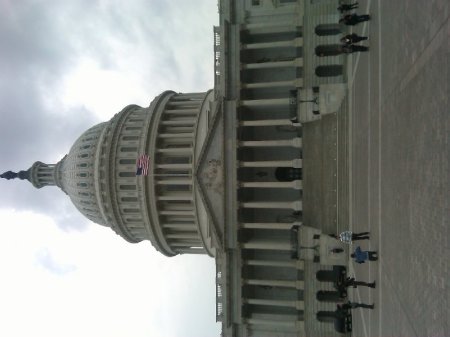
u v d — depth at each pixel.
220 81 60.25
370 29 38.66
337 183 54.19
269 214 63.16
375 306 35.00
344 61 56.72
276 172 62.66
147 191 67.25
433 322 20.47
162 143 68.00
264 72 62.06
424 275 21.94
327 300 57.91
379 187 33.94
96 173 73.50
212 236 61.41
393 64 29.22
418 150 23.11
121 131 72.00
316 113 56.69
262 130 63.19
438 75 19.86
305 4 57.25
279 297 62.66
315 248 55.69
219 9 59.84
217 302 62.09
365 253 34.09
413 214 24.06
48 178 88.12
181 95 74.50
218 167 60.34
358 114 45.28
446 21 18.91
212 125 59.81
